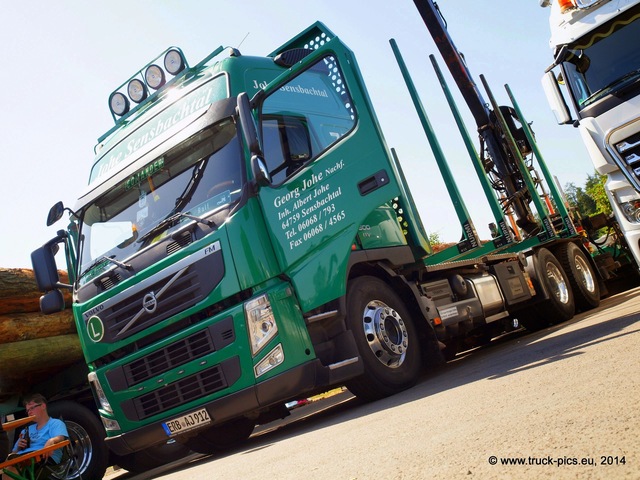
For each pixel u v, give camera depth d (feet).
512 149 35.06
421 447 9.33
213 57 22.68
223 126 19.69
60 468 22.49
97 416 25.21
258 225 18.26
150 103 23.86
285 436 18.84
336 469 9.59
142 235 20.02
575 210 38.73
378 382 19.29
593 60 23.30
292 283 18.16
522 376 14.01
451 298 24.72
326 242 18.75
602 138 22.17
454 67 36.14
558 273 33.40
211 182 19.25
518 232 34.71
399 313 20.77
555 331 26.30
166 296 18.95
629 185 21.85
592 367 12.18
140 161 21.18
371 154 19.10
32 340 24.91
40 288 21.66
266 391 17.69
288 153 19.39
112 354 20.38
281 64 22.07
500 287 28.71
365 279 20.34
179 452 29.40
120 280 19.92
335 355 18.88
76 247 21.97
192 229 18.83
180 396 18.80
